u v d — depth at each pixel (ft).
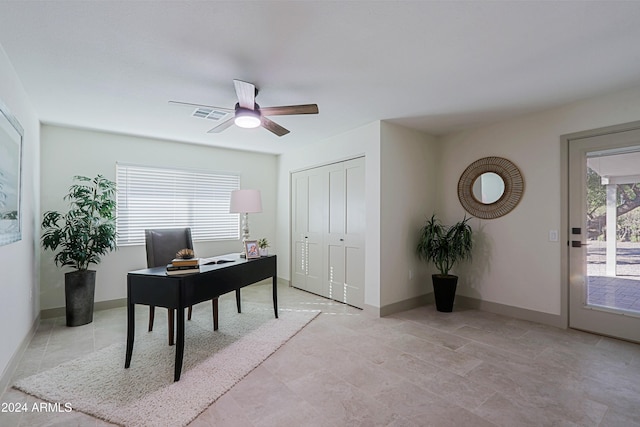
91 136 12.73
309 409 6.14
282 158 17.76
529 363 8.00
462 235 12.18
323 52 6.88
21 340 8.40
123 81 8.21
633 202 9.25
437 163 14.17
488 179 12.41
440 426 5.64
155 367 7.77
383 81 8.39
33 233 10.14
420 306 13.25
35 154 10.44
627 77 8.26
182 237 11.69
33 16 5.50
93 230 11.77
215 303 10.32
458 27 5.98
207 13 5.49
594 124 9.75
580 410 6.08
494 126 12.24
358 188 13.00
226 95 9.19
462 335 9.91
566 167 10.39
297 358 8.34
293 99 9.59
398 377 7.34
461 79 8.30
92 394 6.58
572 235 10.34
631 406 6.20
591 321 9.98
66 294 10.76
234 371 7.56
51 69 7.52
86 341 9.47
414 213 13.14
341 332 10.21
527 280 11.33
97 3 5.18
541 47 6.73
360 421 5.78
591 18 5.72
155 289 7.41
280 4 5.26
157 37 6.22
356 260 13.12
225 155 16.40
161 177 14.49
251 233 17.37
